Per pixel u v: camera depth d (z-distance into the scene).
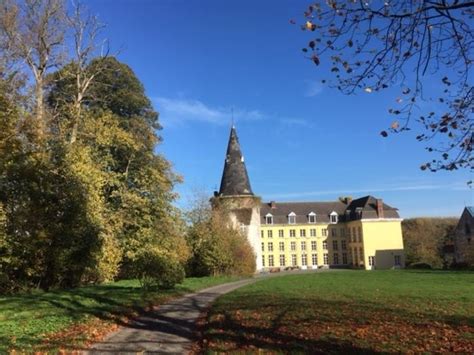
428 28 7.77
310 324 12.59
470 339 10.56
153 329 13.21
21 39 28.72
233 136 82.69
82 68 32.09
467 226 78.62
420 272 48.69
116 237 33.00
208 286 31.55
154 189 37.53
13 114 22.59
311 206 109.12
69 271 25.70
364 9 7.75
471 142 8.34
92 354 9.93
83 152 26.02
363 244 93.31
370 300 18.62
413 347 9.75
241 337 11.06
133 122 44.16
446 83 8.43
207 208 50.00
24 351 9.42
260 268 77.94
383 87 8.38
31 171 22.73
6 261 21.44
